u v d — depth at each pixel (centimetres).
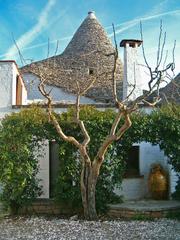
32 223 1216
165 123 1377
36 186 1364
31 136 1333
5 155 1304
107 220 1255
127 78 2117
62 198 1349
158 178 1552
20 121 1331
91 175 1266
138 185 1634
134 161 1658
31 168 1331
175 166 1410
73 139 1242
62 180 1345
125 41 2162
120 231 1098
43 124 1341
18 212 1377
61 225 1182
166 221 1232
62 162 1351
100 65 2642
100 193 1345
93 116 1365
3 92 1666
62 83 2472
